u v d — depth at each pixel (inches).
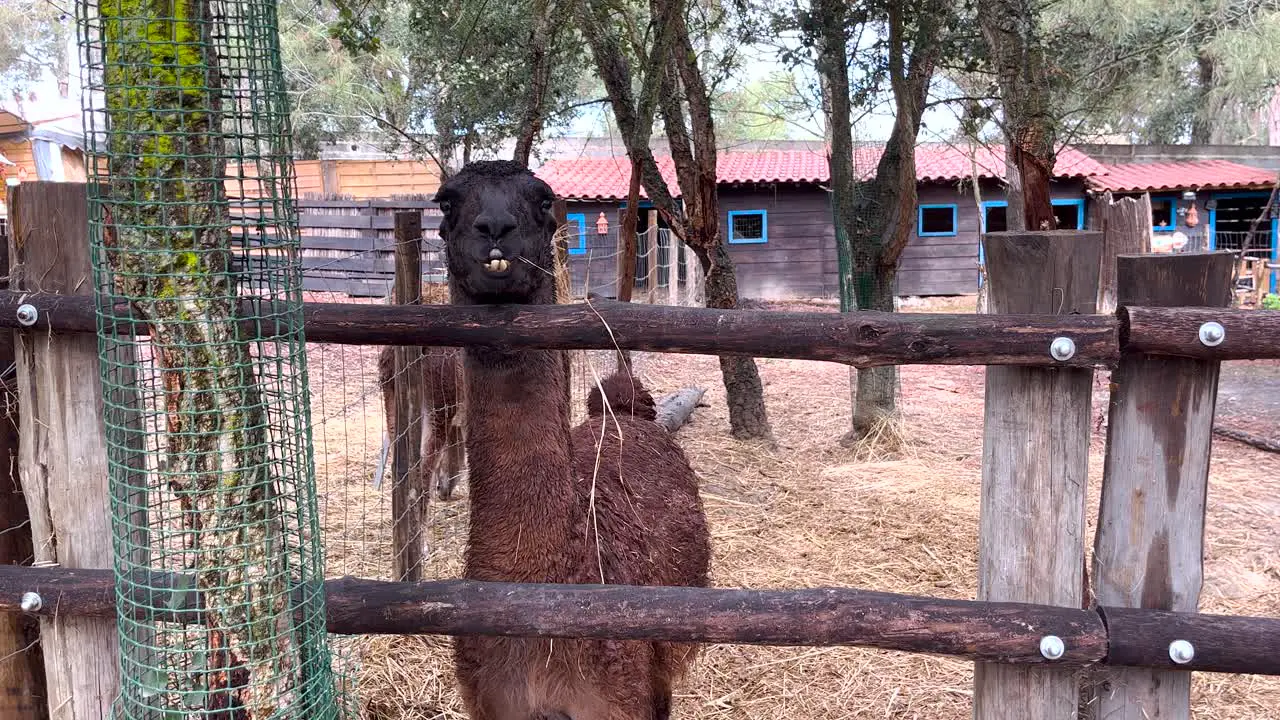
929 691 157.9
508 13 238.4
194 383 83.8
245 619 86.9
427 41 270.7
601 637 98.6
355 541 220.7
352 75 487.5
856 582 203.2
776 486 274.8
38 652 116.1
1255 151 800.9
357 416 333.1
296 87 501.7
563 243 209.2
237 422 85.0
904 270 792.9
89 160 85.2
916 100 287.0
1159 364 95.0
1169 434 96.0
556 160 799.1
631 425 153.9
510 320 97.3
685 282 641.0
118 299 91.7
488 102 279.4
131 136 80.4
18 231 103.3
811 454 314.8
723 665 167.6
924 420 362.6
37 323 101.4
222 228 84.0
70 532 107.8
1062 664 95.6
